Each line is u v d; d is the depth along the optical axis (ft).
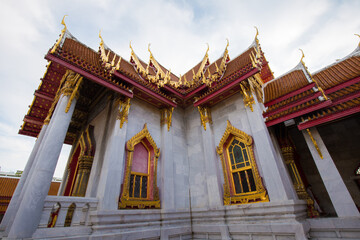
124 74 30.19
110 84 28.22
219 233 28.19
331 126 39.32
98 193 24.56
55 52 23.72
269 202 25.36
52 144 21.77
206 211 31.19
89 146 33.94
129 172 28.22
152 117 37.47
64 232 19.47
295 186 31.12
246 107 33.60
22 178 27.07
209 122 38.47
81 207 22.26
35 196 18.66
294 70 43.93
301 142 41.86
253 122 31.63
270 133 32.89
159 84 38.04
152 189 30.58
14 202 25.11
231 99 37.68
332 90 32.24
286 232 22.71
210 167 33.83
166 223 28.53
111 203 23.73
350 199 22.08
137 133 32.58
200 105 39.73
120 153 27.58
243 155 32.60
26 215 17.61
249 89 34.35
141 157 32.50
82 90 40.65
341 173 35.68
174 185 33.58
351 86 29.94
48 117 34.22
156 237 26.13
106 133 31.27
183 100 43.47
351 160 35.45
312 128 27.07
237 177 32.27
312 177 38.55
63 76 33.09
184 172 36.94
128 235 23.08
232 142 35.06
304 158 40.57
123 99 31.94
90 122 40.75
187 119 44.04
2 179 78.54
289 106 30.76
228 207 29.22
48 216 19.52
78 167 34.37
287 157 33.35
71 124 44.62
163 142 35.55
